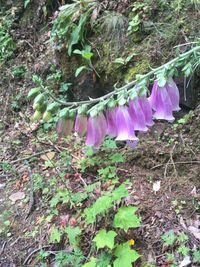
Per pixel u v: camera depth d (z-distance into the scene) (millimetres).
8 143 760
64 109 308
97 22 721
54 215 598
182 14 672
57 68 790
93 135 309
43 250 565
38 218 606
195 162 591
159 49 660
